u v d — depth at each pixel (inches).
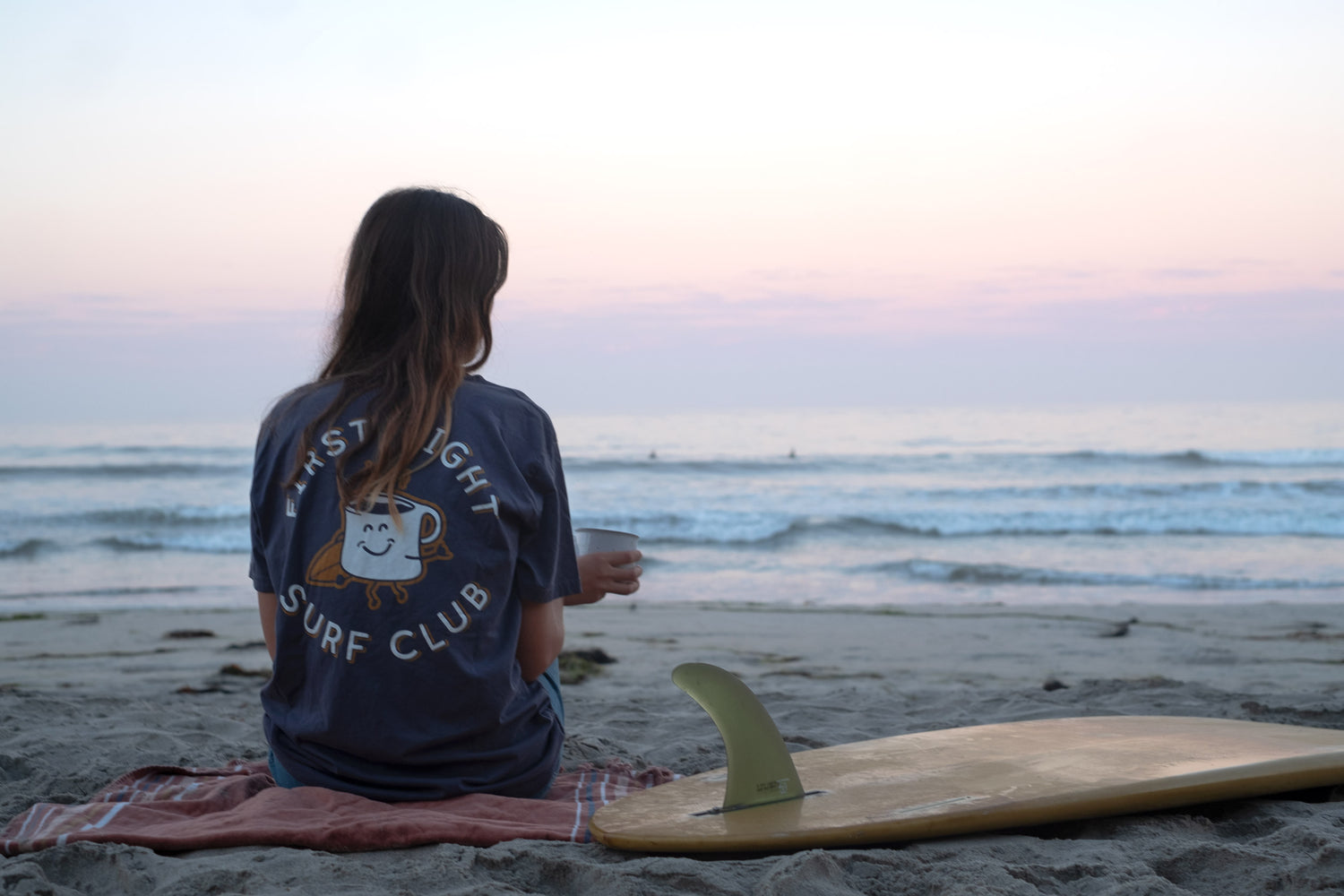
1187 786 80.7
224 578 554.9
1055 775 84.4
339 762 78.7
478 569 75.3
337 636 75.2
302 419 79.2
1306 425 1935.3
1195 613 366.3
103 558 631.2
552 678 88.1
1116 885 65.7
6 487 994.7
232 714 166.7
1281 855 69.8
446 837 73.6
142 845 73.6
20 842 73.6
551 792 91.3
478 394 80.2
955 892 63.8
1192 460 1227.9
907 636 319.3
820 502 958.4
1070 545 685.9
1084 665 258.8
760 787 81.3
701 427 2191.2
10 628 329.1
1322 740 94.3
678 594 511.8
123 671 241.8
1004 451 1424.7
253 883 66.1
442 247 80.9
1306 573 551.8
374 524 75.1
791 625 343.6
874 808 78.5
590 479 1137.4
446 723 77.0
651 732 144.9
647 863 69.3
